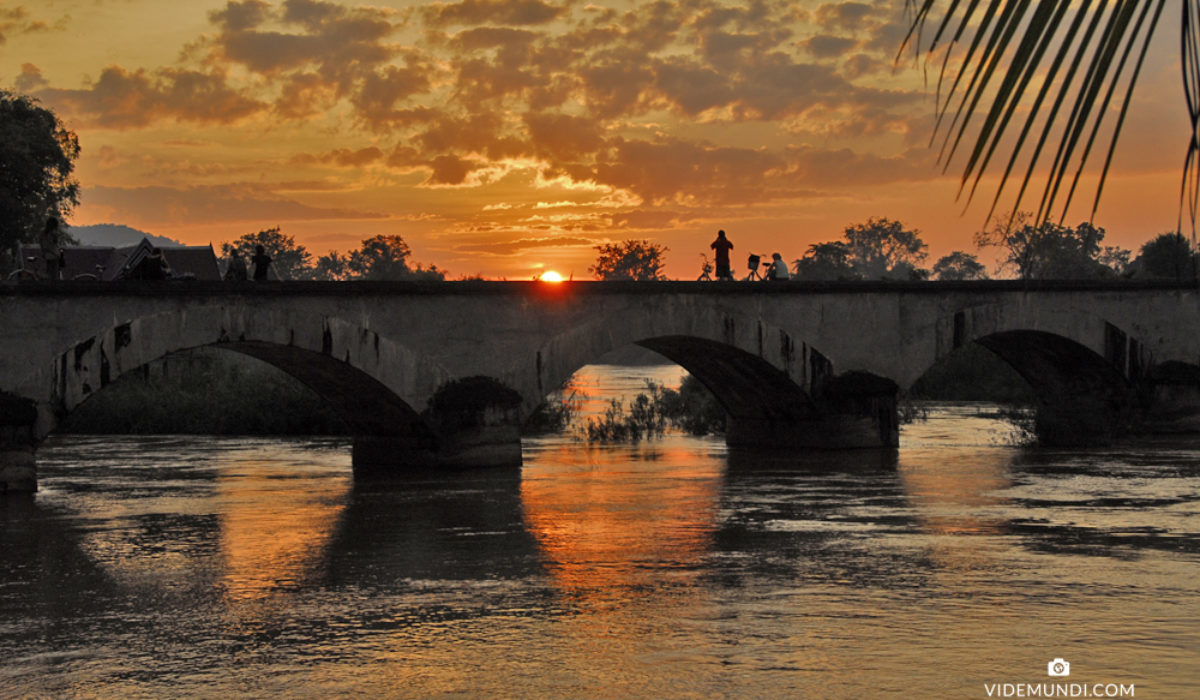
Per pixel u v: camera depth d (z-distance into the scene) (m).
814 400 34.59
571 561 17.58
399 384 28.78
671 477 28.98
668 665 11.52
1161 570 16.39
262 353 29.02
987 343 41.03
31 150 61.41
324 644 12.64
